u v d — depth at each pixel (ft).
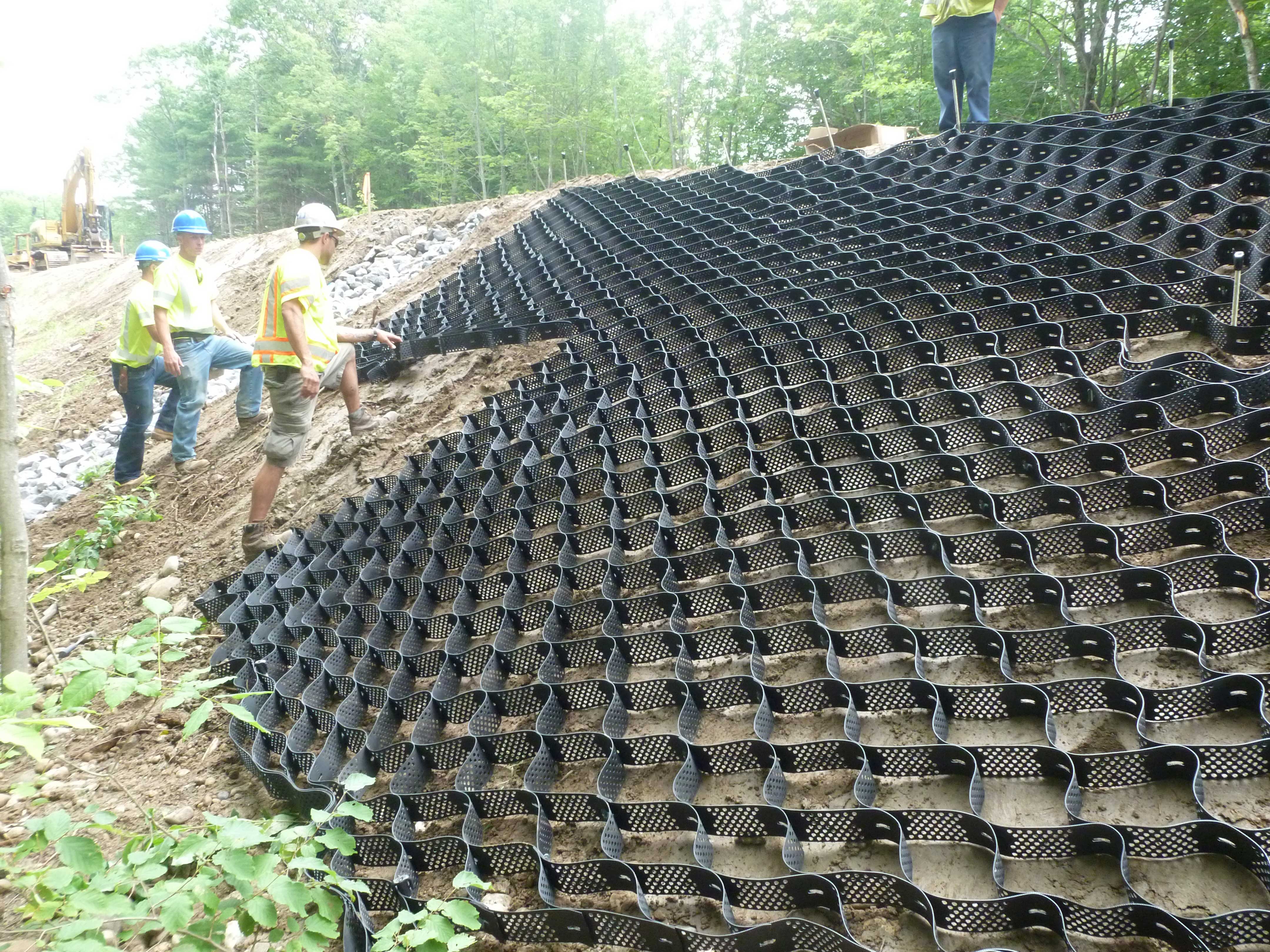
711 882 7.03
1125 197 15.55
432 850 8.51
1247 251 12.44
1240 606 7.88
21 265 71.15
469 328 21.43
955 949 6.13
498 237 31.81
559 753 9.30
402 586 13.58
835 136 26.84
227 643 13.97
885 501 10.61
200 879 6.21
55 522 24.07
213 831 8.32
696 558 10.97
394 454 18.11
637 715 9.57
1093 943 5.88
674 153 79.97
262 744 11.16
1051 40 55.36
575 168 94.99
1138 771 6.77
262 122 157.48
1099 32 46.42
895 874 6.79
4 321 9.97
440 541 14.12
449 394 19.31
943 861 6.81
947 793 7.36
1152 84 43.60
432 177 99.91
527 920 7.32
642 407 14.90
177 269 21.53
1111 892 6.15
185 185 183.42
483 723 10.19
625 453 13.92
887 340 13.97
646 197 27.25
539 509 13.62
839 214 19.94
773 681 9.18
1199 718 7.16
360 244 39.17
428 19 110.42
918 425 11.48
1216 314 11.50
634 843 8.03
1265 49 43.60
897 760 7.54
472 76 94.43
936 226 17.24
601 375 16.61
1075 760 6.85
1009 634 8.18
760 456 12.32
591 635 11.06
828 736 8.29
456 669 11.48
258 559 16.44
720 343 15.70
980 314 13.37
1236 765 6.56
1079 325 12.25
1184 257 13.64
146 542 20.58
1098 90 52.19
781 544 10.45
